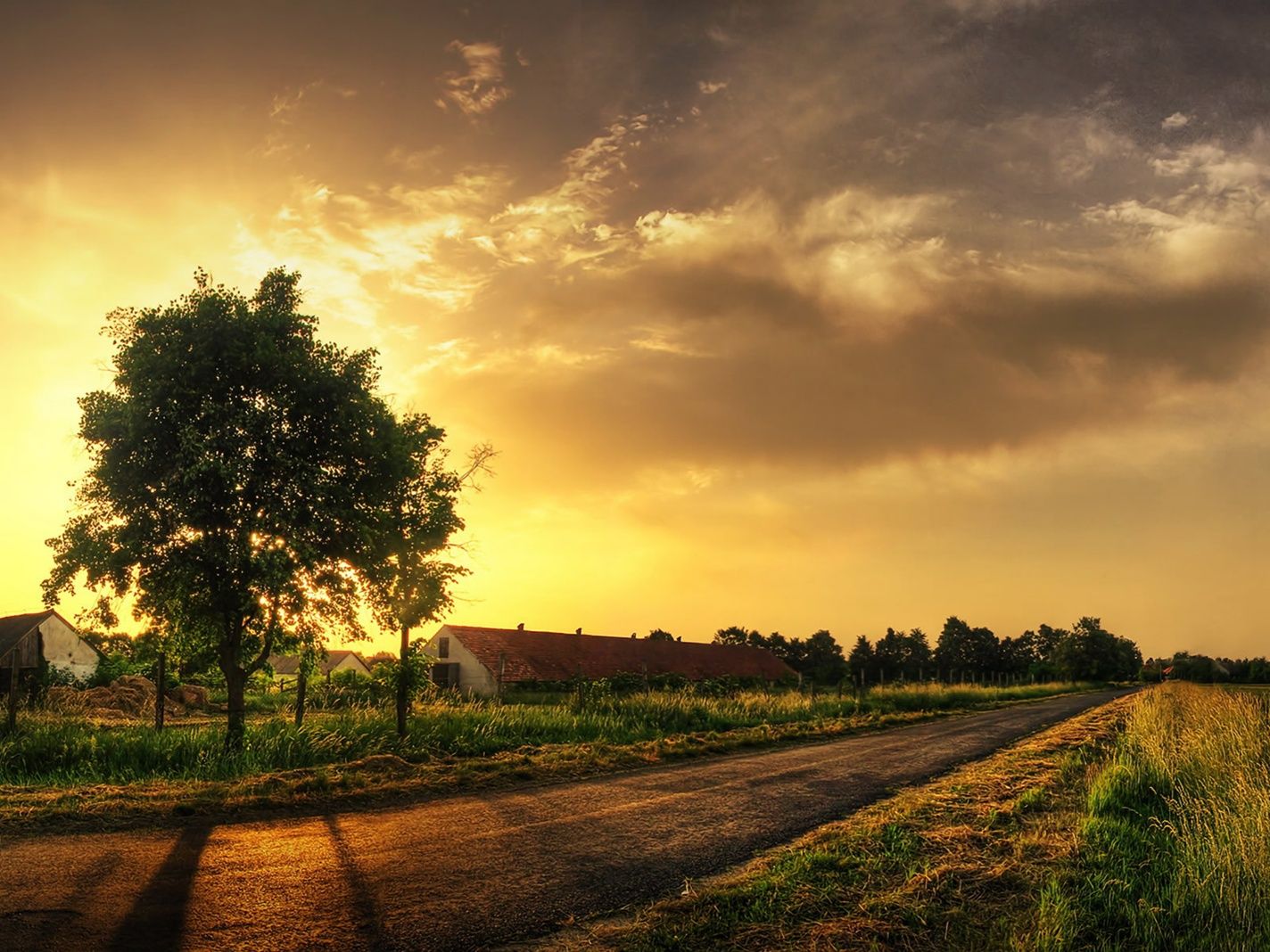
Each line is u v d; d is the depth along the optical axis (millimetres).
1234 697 24031
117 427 14367
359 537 15844
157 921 6090
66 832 8703
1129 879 7531
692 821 10406
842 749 19094
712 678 60594
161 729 15664
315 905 6609
